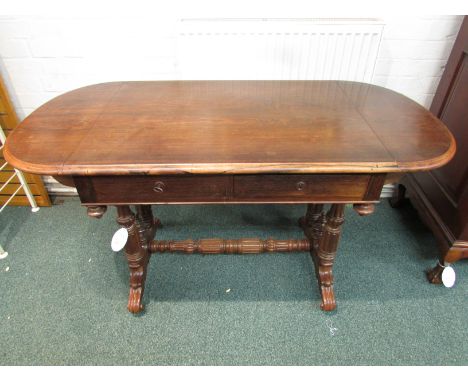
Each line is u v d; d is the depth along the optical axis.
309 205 1.52
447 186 1.38
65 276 1.48
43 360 1.17
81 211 1.86
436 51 1.54
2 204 1.89
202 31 1.42
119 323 1.29
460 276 1.48
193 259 1.58
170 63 1.59
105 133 1.00
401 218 1.81
